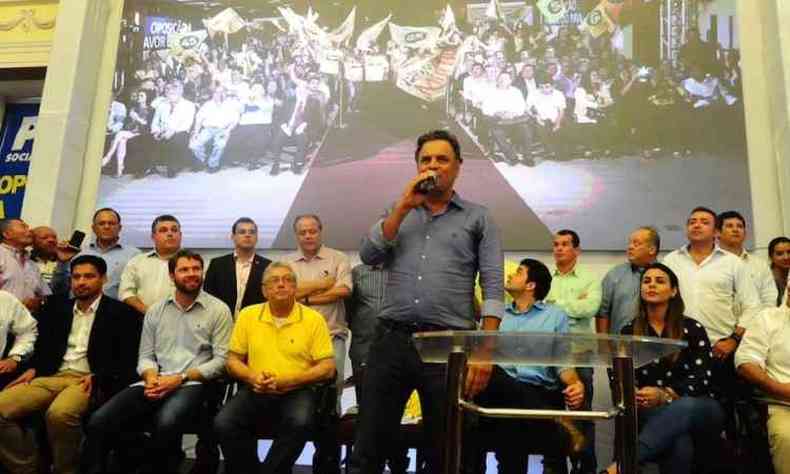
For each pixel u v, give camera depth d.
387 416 1.94
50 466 3.35
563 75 4.99
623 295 3.81
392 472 3.12
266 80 5.35
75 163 5.47
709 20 4.90
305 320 3.28
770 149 4.71
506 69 5.05
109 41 5.81
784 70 4.54
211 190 5.26
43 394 3.36
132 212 5.31
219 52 5.46
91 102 5.67
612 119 4.88
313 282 3.79
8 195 6.25
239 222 4.04
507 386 2.84
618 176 4.80
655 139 4.80
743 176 4.66
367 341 3.71
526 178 4.89
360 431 1.94
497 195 4.89
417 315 1.98
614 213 4.75
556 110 4.95
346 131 5.16
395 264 2.06
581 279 3.95
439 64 5.14
